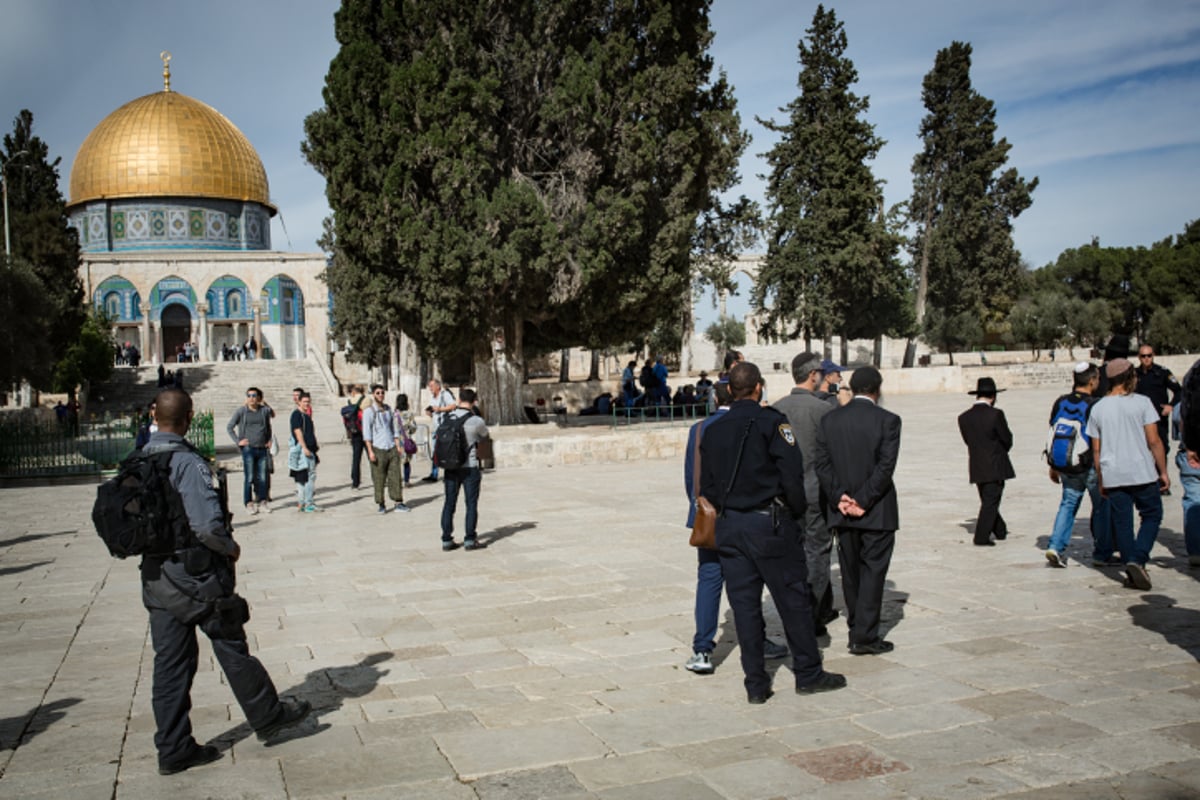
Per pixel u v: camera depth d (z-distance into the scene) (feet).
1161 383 37.76
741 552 17.15
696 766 14.24
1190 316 180.86
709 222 120.37
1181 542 31.30
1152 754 14.10
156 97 232.32
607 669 19.36
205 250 226.58
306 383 166.20
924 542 32.58
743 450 17.25
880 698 17.04
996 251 163.32
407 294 68.39
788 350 215.72
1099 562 27.89
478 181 65.21
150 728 16.89
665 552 32.04
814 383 22.70
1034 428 77.92
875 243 132.57
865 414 19.53
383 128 65.10
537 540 35.32
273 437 47.50
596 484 52.80
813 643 17.30
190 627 15.08
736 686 18.06
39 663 21.26
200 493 14.94
